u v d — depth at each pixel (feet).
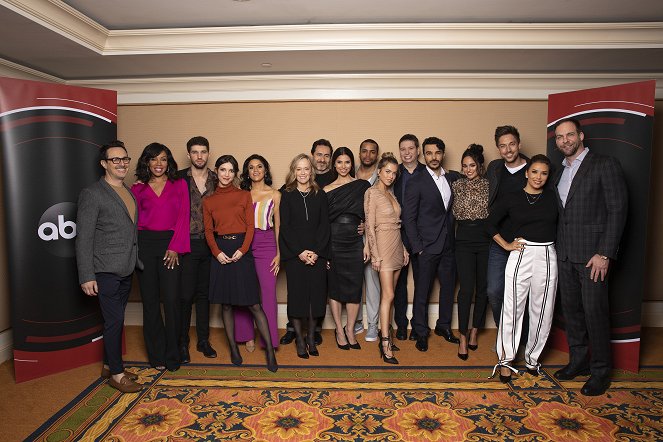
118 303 9.87
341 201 12.09
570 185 9.93
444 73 13.74
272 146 14.46
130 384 10.01
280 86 14.03
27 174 10.39
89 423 8.69
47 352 10.84
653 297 14.79
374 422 8.75
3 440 8.09
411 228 12.37
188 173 11.87
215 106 14.42
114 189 9.75
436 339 13.46
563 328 12.17
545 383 10.41
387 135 14.34
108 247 9.55
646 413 9.03
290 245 11.60
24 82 10.25
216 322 14.83
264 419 8.86
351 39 11.14
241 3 10.01
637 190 10.74
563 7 10.28
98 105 11.09
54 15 9.53
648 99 10.43
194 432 8.40
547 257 10.15
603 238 9.45
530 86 13.93
